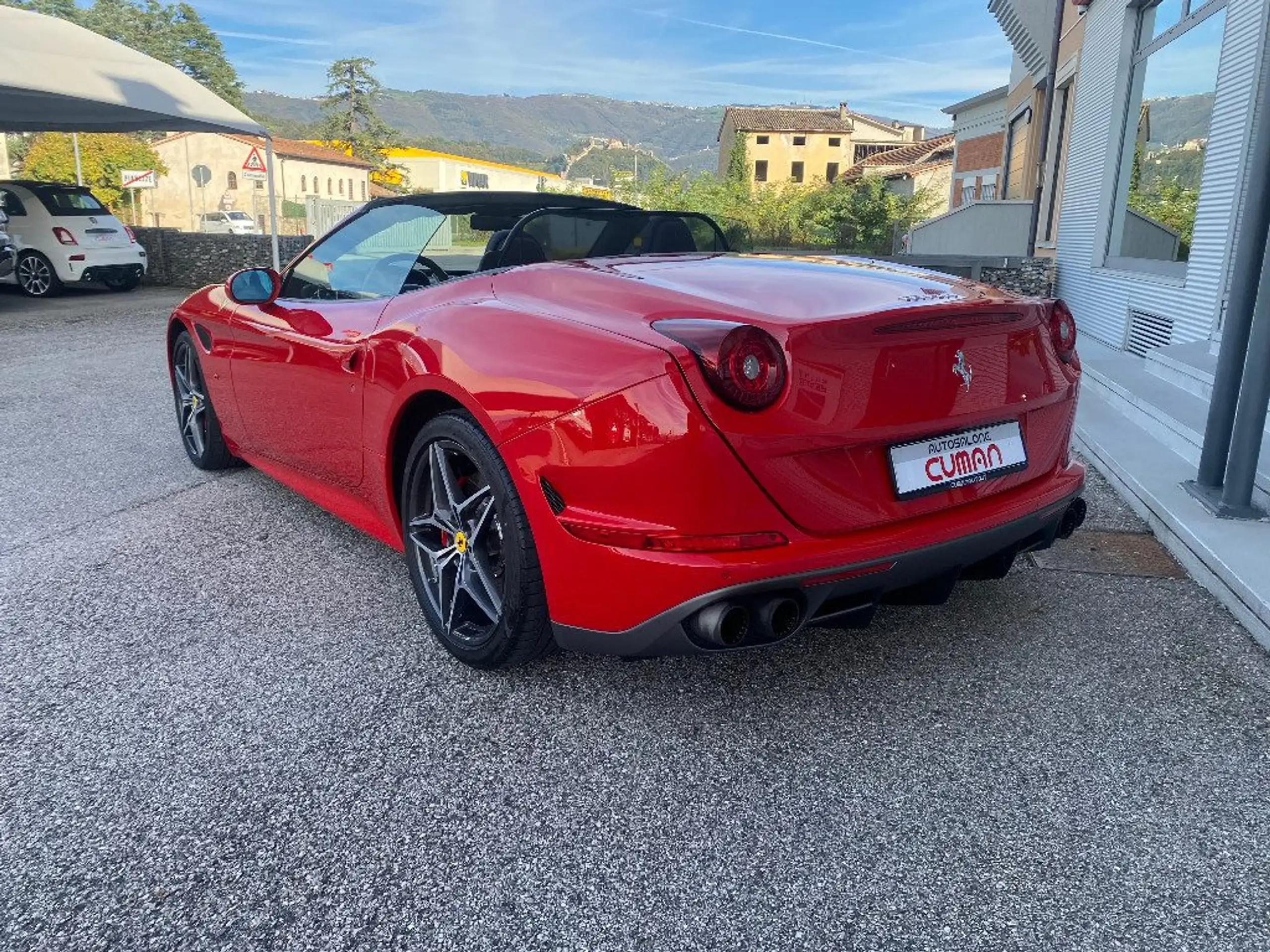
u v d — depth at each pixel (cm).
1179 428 441
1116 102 838
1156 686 237
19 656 253
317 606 285
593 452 193
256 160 1538
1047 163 1280
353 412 273
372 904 162
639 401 187
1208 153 587
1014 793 192
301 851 176
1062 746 209
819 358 189
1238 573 279
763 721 220
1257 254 326
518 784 196
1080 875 168
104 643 260
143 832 181
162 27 10162
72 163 4484
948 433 213
